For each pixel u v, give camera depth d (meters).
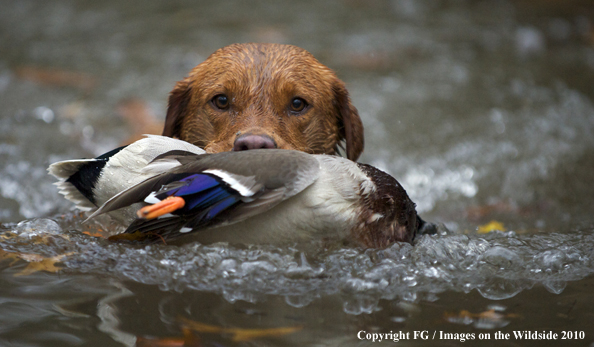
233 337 4.62
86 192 5.87
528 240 6.96
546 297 5.49
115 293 5.32
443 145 12.80
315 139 8.27
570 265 6.20
